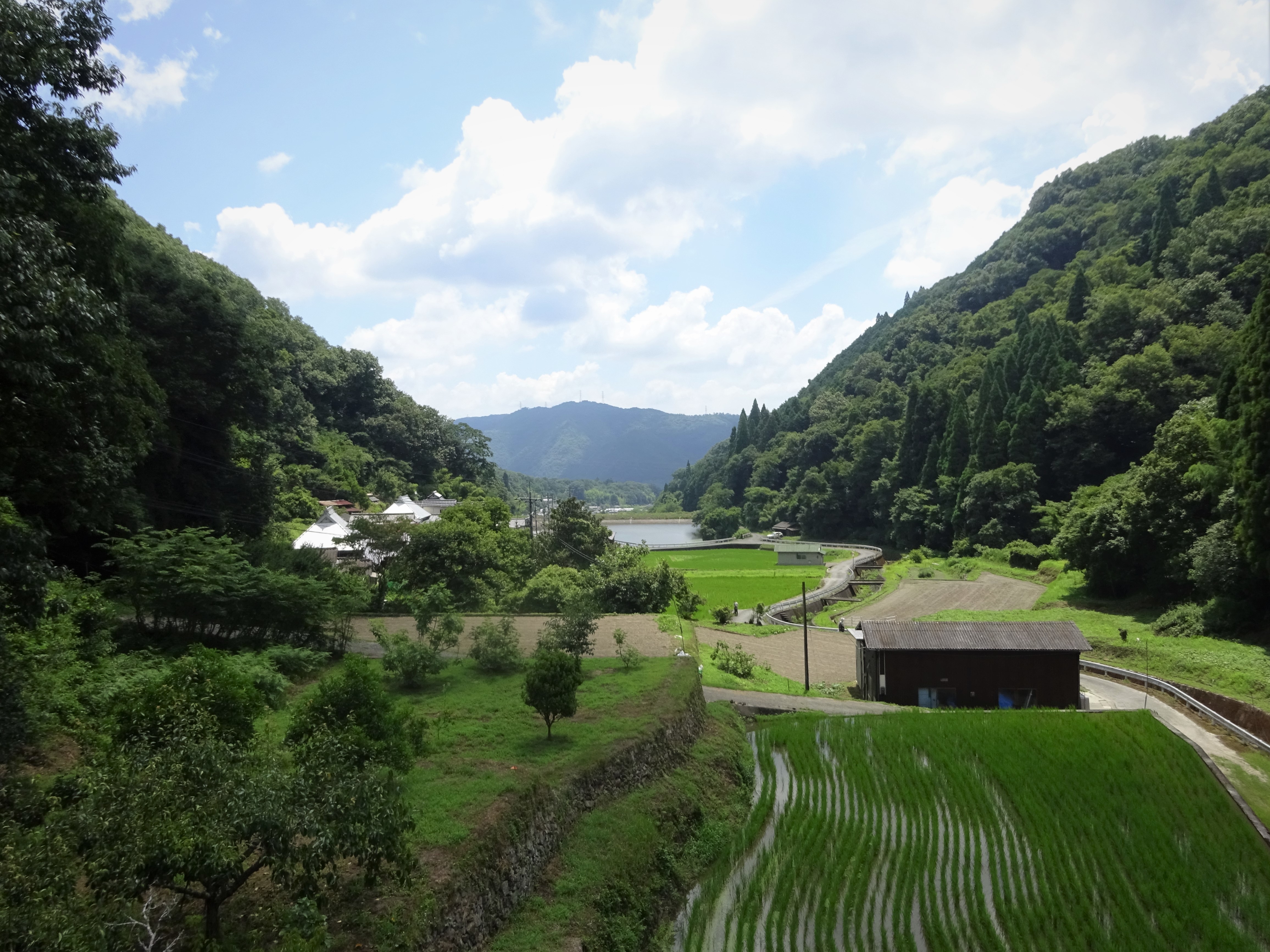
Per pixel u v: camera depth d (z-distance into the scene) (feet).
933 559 296.10
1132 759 77.46
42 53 50.03
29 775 40.40
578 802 54.85
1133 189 472.85
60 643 56.90
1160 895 54.24
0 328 34.76
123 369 71.10
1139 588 177.68
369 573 137.80
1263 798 72.74
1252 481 130.21
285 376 301.84
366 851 32.55
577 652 93.71
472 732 64.13
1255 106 416.46
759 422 579.48
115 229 68.18
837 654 148.36
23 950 21.85
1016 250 536.01
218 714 39.06
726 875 57.72
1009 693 113.39
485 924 40.60
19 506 69.31
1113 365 277.23
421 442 385.91
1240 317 270.05
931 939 48.93
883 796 71.05
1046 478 276.82
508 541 185.68
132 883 26.55
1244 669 114.21
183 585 74.90
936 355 474.49
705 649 127.24
